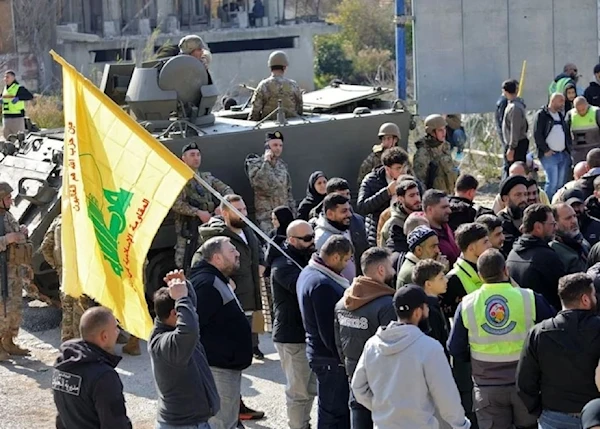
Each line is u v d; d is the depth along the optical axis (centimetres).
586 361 803
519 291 877
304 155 1566
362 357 809
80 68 4347
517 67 2338
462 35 2325
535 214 994
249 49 4622
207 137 1479
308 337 973
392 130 1526
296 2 5206
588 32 2325
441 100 2347
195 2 4631
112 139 867
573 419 816
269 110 1628
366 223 1397
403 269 985
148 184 852
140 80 1495
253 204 1529
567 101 2111
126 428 779
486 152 2391
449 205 1126
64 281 927
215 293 976
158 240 1418
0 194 1335
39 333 1465
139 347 1367
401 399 782
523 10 2319
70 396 780
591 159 1424
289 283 1028
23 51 4331
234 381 992
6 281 1341
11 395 1229
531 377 827
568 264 1062
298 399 1053
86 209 893
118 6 4456
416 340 783
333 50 4800
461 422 784
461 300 925
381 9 5091
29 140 1555
